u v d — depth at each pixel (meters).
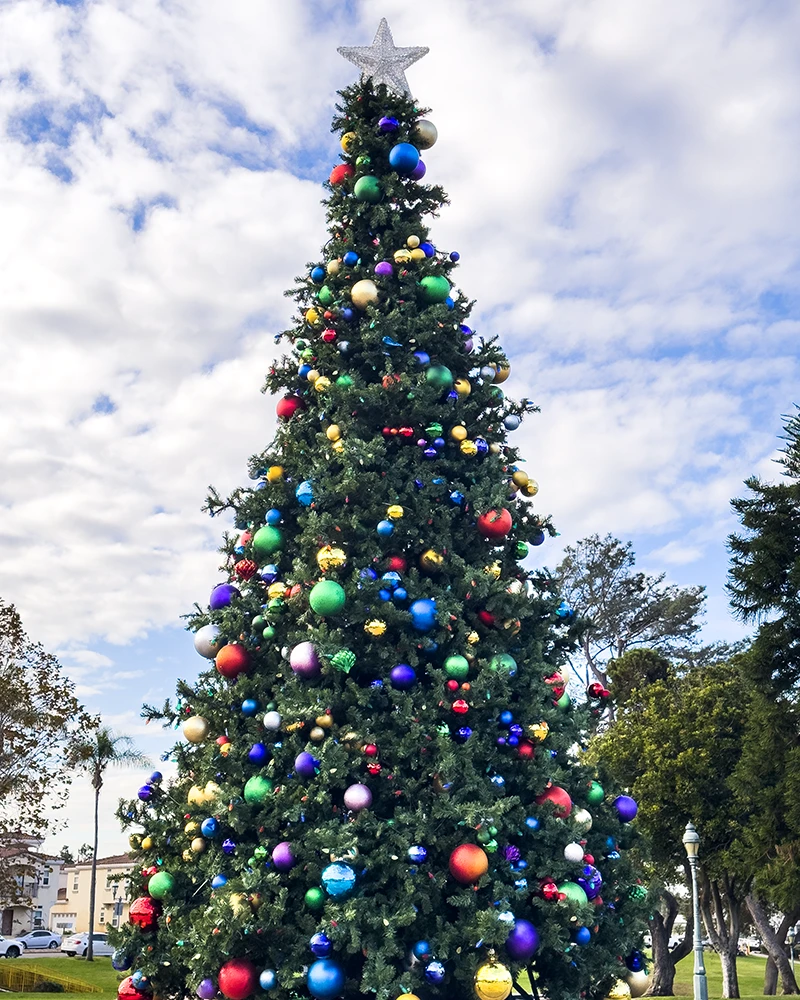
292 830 6.56
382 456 7.74
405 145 9.05
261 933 6.18
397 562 7.41
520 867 6.57
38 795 25.56
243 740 7.10
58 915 63.81
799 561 19.34
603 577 38.19
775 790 19.66
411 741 6.64
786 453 21.09
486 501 7.78
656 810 23.94
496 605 7.39
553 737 7.25
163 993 7.32
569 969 6.71
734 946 26.27
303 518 7.54
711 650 37.78
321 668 6.99
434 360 8.36
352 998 6.46
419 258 8.58
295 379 9.00
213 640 7.78
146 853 7.70
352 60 9.94
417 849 6.17
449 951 6.24
